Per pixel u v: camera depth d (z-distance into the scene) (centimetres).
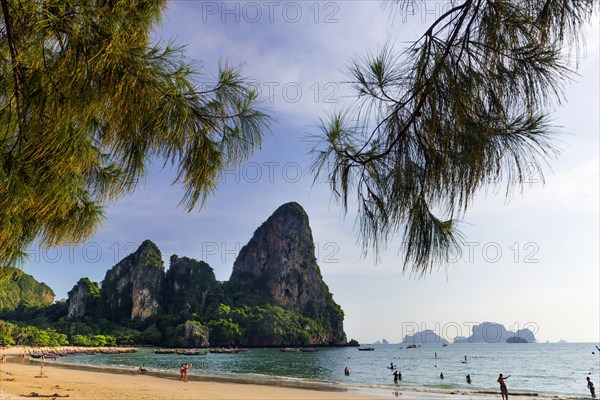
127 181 265
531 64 179
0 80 213
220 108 266
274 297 19088
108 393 2436
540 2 177
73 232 307
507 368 7075
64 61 202
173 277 18362
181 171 267
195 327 14788
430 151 198
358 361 9056
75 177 265
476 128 185
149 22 255
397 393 2903
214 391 2742
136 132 244
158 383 3228
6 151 221
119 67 213
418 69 201
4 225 236
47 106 206
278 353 12812
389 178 217
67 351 10762
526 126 180
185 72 248
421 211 205
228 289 19062
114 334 14925
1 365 5191
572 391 3600
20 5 199
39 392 2253
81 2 208
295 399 2450
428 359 10112
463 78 188
